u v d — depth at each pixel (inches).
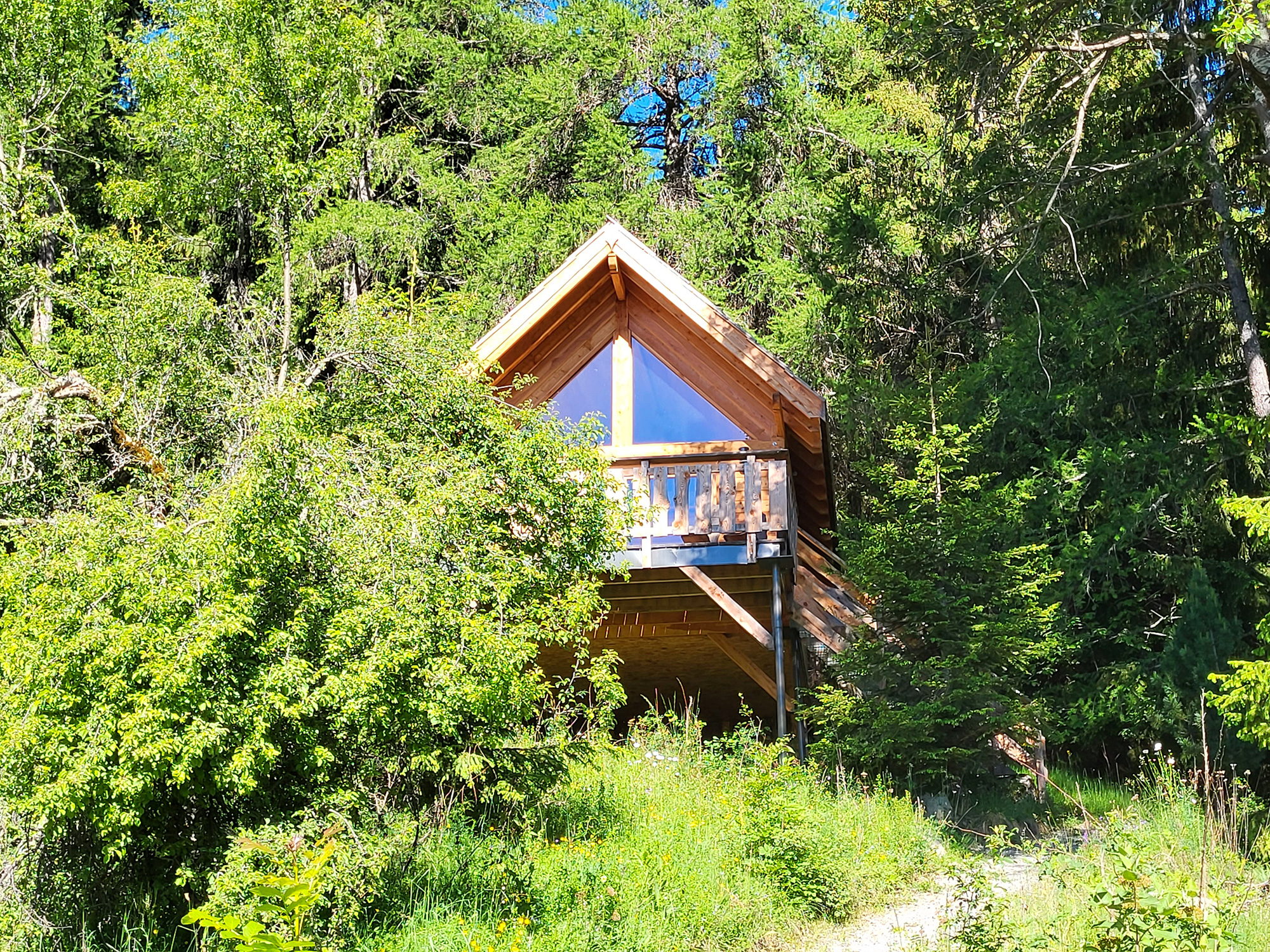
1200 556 787.4
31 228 548.7
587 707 421.7
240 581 305.3
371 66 601.6
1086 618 801.6
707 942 327.6
